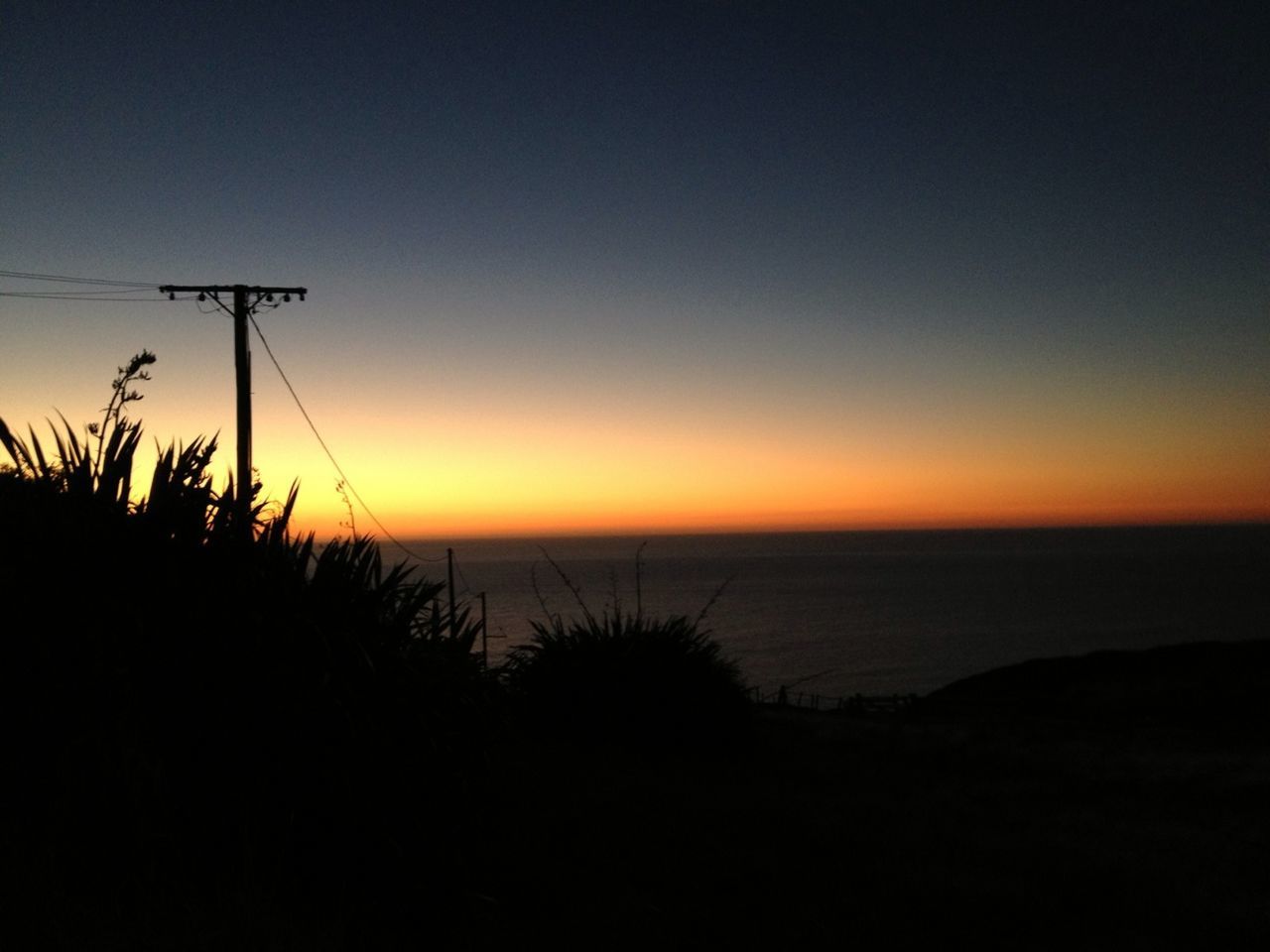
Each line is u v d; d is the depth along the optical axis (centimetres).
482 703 734
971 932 684
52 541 592
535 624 1664
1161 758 1825
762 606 19125
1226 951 690
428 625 736
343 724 602
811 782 1379
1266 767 1684
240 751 592
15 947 444
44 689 559
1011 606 19900
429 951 562
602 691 1520
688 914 662
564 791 1024
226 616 609
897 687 9712
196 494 647
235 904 504
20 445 631
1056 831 1105
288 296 1973
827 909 693
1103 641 14062
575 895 677
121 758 541
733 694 1622
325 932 523
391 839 597
